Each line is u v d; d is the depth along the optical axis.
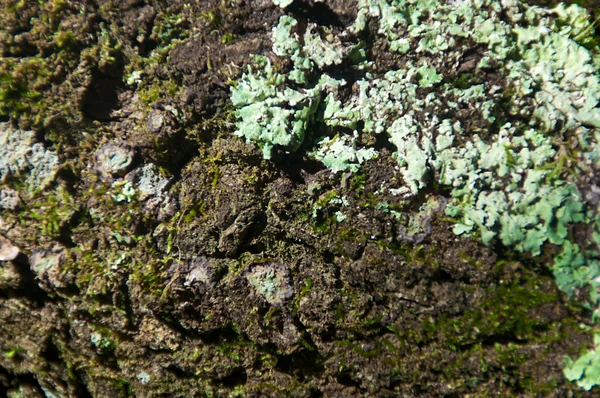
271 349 0.22
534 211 0.21
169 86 0.22
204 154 0.22
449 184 0.21
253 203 0.22
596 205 0.21
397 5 0.22
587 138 0.21
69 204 0.22
